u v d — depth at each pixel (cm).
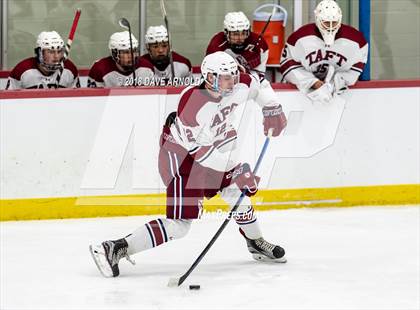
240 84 1450
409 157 2030
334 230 1784
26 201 1864
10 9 2298
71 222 1858
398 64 2378
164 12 2025
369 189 2019
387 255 1590
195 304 1303
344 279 1438
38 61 2041
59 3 2319
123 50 2014
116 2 2334
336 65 1983
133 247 1442
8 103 1831
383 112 2008
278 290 1374
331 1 1942
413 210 1973
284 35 2303
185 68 2153
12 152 1845
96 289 1384
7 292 1370
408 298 1334
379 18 2361
